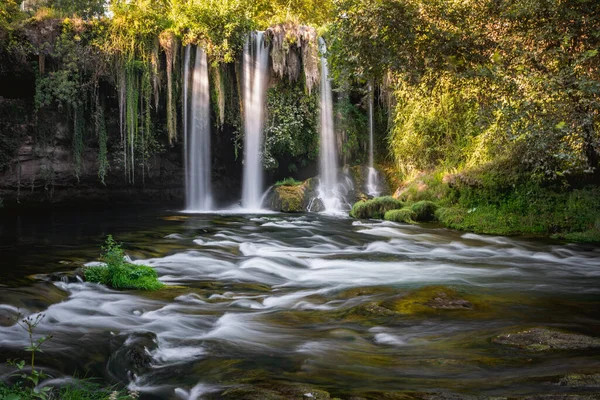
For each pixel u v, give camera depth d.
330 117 21.09
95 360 5.36
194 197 20.34
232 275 9.45
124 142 18.14
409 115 19.44
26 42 16.34
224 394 4.41
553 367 4.77
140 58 17.95
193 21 18.77
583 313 6.88
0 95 16.94
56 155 18.23
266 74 20.31
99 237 12.88
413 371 4.85
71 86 16.92
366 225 15.69
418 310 6.88
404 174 19.86
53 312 6.79
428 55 11.43
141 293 7.90
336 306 7.33
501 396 4.05
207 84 19.33
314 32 20.34
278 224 15.77
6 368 5.04
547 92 10.41
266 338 5.99
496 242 13.18
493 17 11.49
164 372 5.09
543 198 14.94
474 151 17.42
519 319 6.56
